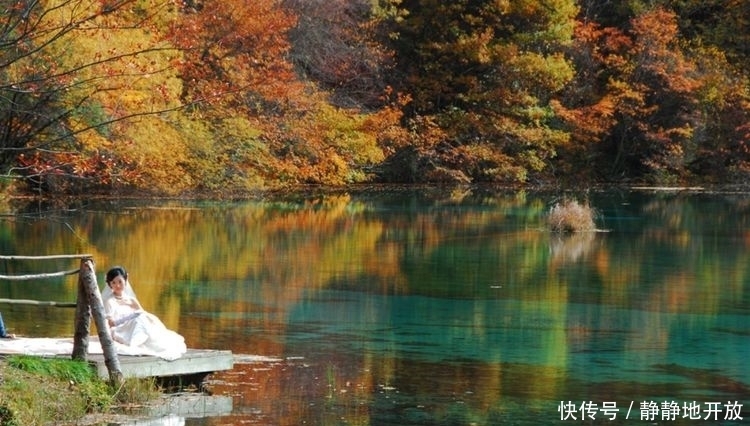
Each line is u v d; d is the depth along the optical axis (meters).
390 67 56.78
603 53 61.75
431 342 17.44
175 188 43.53
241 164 46.84
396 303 21.08
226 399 13.33
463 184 56.84
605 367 15.81
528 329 18.67
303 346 16.80
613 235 34.00
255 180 46.88
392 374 15.04
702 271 26.16
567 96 60.88
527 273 25.39
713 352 17.00
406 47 58.84
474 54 57.09
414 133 55.69
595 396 14.06
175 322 18.61
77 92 27.69
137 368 13.14
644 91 60.44
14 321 17.84
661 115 61.41
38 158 26.11
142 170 33.34
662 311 20.64
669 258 28.55
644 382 14.95
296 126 48.66
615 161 61.75
